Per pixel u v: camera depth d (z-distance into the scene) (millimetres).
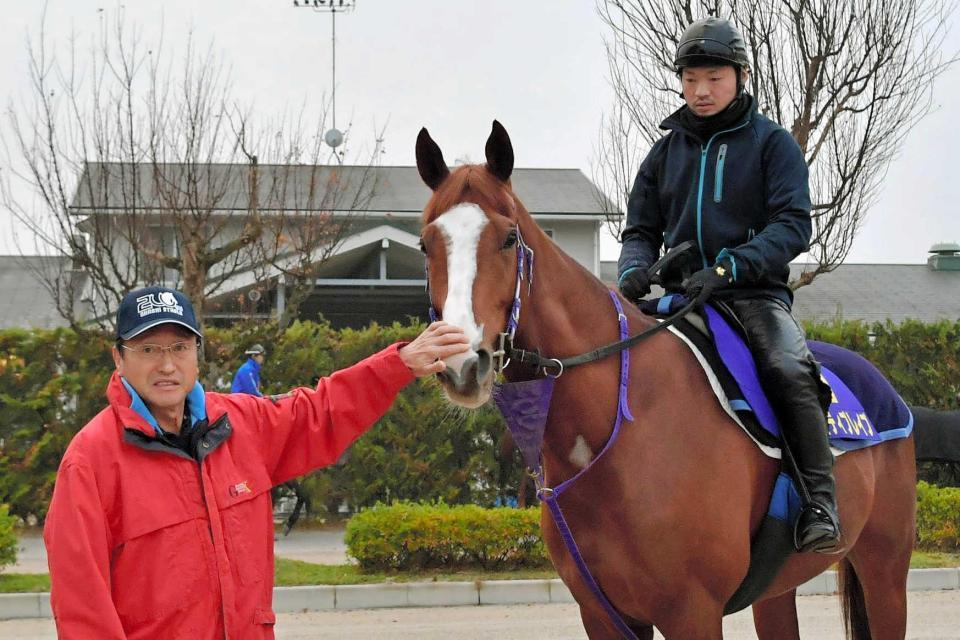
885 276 28516
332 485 13914
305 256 12164
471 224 3230
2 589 9023
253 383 11930
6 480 13453
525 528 9875
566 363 3525
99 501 2641
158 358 2779
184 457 2768
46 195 10664
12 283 24969
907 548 4820
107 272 12523
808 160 12711
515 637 7621
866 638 4973
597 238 22203
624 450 3562
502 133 3455
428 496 13914
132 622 2650
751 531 3906
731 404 3777
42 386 13719
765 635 4934
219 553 2732
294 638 7633
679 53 4188
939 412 11844
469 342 3045
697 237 4203
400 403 13945
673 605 3582
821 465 3834
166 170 11680
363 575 9617
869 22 12406
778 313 4039
